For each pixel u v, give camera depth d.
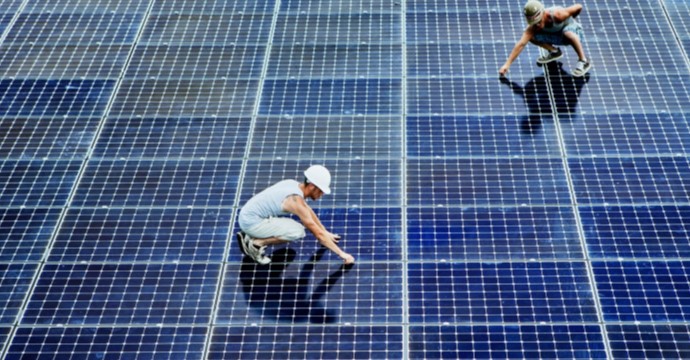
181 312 7.23
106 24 11.15
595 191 8.29
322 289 7.39
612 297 7.22
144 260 7.72
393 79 9.92
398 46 10.49
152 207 8.29
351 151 8.90
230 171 8.70
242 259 7.70
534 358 6.77
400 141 9.00
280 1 11.54
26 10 11.47
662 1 11.09
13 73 10.23
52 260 7.73
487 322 7.06
